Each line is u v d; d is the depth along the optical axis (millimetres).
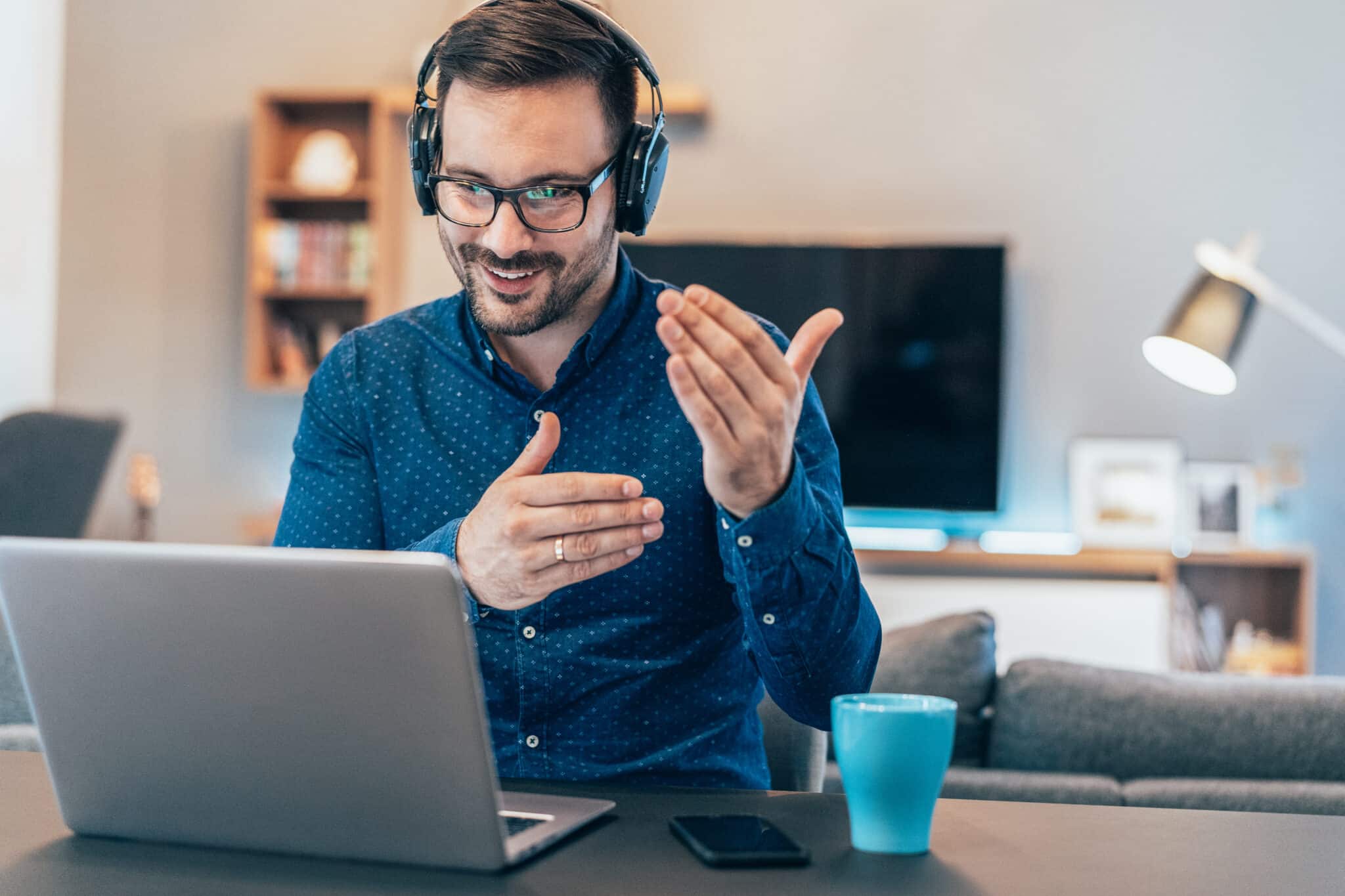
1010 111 4465
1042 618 4133
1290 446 4367
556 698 1152
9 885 671
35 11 4578
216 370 4680
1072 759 1429
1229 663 4199
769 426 811
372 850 703
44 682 729
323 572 657
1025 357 4465
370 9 4660
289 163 4555
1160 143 4414
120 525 4672
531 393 1226
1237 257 2990
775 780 1282
